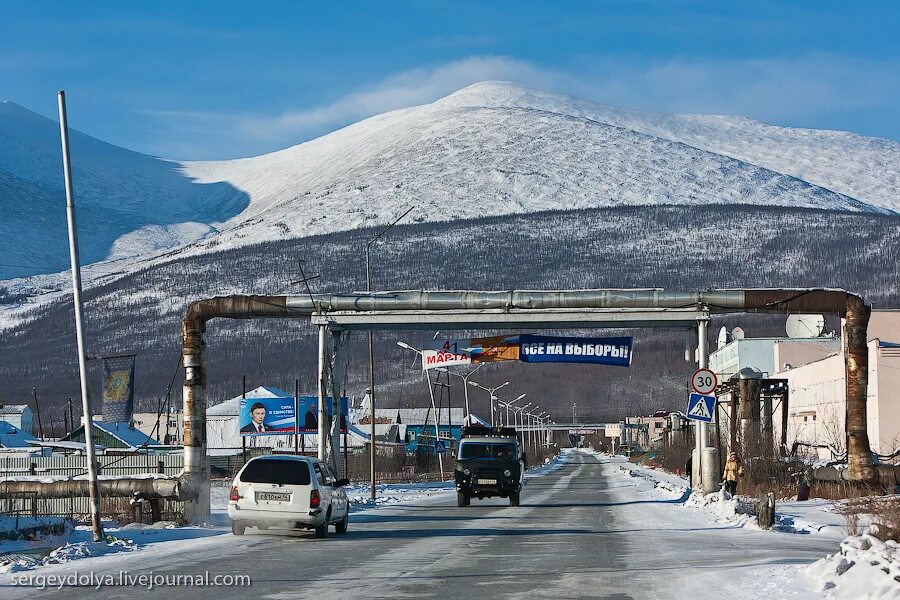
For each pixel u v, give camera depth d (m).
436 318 61.03
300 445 124.88
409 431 184.12
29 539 36.19
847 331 59.09
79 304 37.41
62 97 37.56
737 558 30.27
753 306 59.28
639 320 60.12
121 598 21.97
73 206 37.69
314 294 61.84
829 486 59.53
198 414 54.12
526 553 32.00
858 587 21.48
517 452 63.62
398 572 26.72
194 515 49.94
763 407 103.12
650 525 45.25
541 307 60.44
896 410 93.31
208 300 57.47
